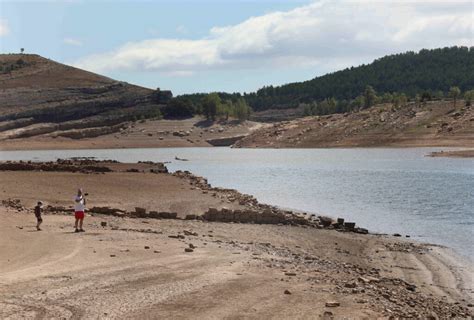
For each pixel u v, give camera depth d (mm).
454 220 41406
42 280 18938
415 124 188250
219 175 88000
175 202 45062
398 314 16781
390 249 30297
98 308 16031
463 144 159625
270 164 115500
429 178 76562
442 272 25203
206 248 25984
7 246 24688
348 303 17359
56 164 74312
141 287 18375
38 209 29562
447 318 17516
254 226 35688
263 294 17906
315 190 63656
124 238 27547
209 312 15969
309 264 24453
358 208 48344
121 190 51531
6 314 15344
